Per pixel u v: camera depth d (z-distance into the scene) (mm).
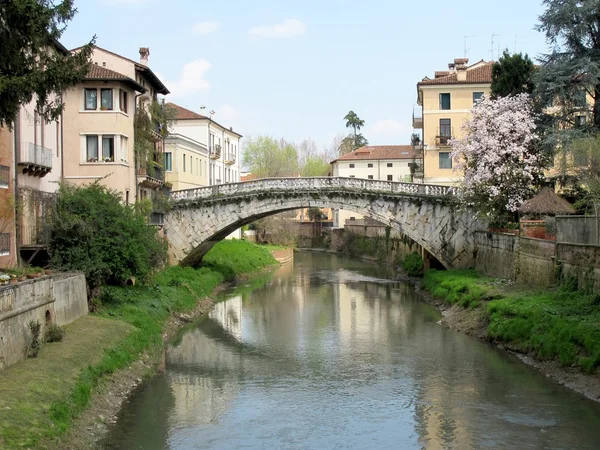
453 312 41406
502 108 48719
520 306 33438
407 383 27484
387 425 22562
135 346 29688
